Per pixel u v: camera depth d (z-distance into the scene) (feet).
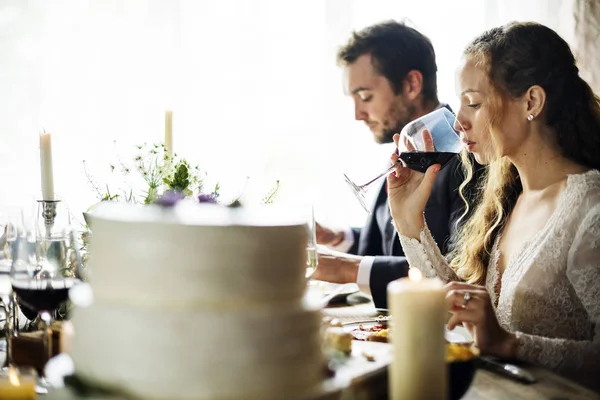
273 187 11.76
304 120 11.93
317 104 11.91
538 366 4.50
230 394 2.85
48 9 11.11
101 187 10.95
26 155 11.04
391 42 9.93
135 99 11.50
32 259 4.34
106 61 11.35
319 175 11.90
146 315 2.85
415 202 6.97
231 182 11.53
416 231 7.00
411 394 3.16
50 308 4.40
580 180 5.97
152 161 6.77
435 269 6.92
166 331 2.83
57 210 5.65
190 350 2.82
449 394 3.87
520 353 4.96
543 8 11.26
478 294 5.02
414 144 6.73
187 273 2.92
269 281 3.00
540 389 4.01
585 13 10.86
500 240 6.75
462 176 8.43
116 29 11.38
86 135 11.26
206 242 2.91
